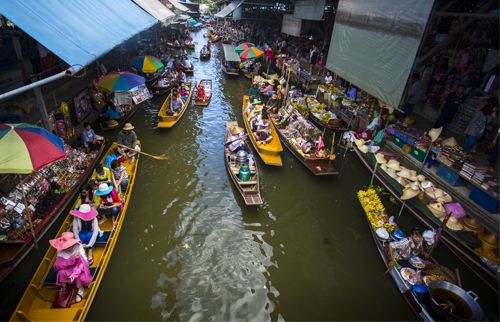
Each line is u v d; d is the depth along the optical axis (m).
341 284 6.62
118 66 18.41
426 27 7.07
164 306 5.86
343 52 11.53
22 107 10.59
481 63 10.05
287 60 21.88
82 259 5.38
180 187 9.52
